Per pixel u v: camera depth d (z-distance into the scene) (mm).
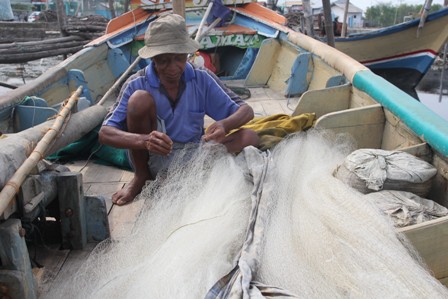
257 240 1914
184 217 2096
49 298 1921
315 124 3391
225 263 1811
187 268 1762
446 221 2045
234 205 2141
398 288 1636
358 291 1653
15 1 37312
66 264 2203
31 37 14547
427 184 2576
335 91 4086
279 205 2195
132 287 1752
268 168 2479
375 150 2775
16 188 1722
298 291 1688
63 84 4695
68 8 33656
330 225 1961
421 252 2061
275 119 3699
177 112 2855
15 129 3553
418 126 2855
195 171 2371
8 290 1719
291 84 5363
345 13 16609
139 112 2691
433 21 9617
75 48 10602
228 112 2994
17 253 1712
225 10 6141
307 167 2592
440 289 1689
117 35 6074
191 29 6500
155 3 6480
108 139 2717
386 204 2357
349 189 2260
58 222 2375
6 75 13273
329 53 4789
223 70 7191
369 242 1841
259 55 6008
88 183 3293
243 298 1566
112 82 5941
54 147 2709
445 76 16609
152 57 2598
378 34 10109
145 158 2818
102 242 2156
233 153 2904
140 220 2191
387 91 3426
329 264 1785
